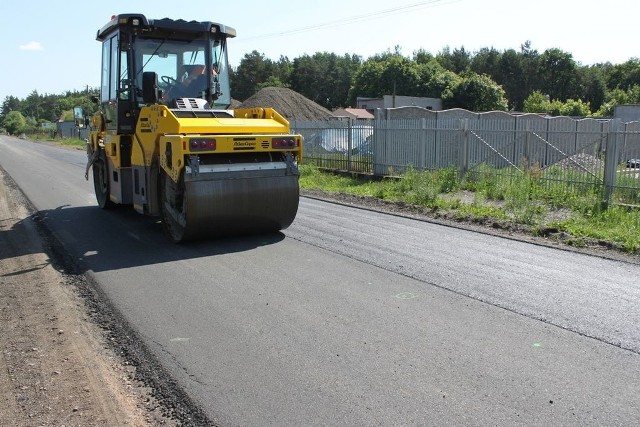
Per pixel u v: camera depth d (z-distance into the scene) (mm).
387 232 9094
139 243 8492
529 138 14148
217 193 7816
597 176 11484
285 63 105750
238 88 96500
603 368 4191
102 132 11320
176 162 7684
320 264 7082
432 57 101625
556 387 3918
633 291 5965
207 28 9719
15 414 3715
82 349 4723
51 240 8875
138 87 9516
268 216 8398
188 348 4652
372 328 4988
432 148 15672
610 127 11234
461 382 4000
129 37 9438
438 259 7312
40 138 72250
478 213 10656
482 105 69812
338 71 103250
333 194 14195
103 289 6262
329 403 3744
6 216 11188
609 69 106438
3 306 5812
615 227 9250
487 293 5898
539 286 6141
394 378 4070
